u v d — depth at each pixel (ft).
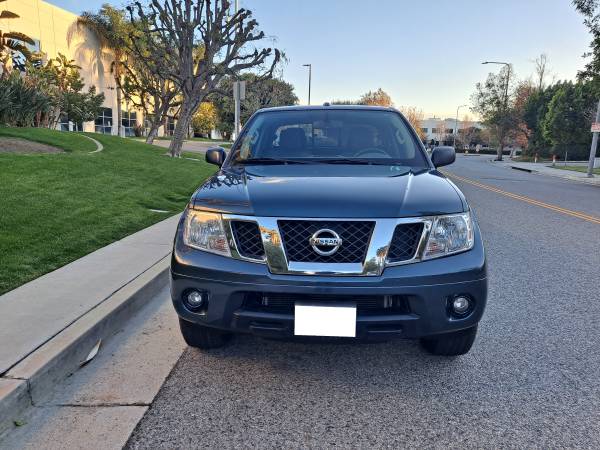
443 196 9.17
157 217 22.94
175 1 56.39
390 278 8.13
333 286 8.07
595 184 65.62
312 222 8.27
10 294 11.96
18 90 51.11
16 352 8.87
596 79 63.57
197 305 8.92
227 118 189.16
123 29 115.65
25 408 7.99
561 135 137.90
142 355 10.26
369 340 8.36
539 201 40.01
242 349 10.66
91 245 17.10
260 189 9.21
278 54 60.64
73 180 27.48
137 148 53.62
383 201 8.60
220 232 8.71
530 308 13.69
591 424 7.99
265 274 8.25
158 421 7.89
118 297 11.98
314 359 10.25
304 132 12.82
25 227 17.79
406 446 7.36
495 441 7.51
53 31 106.01
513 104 166.30
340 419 8.05
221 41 57.47
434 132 362.74
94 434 7.48
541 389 9.12
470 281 8.50
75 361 9.48
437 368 9.91
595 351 10.85
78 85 93.40
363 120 13.26
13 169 27.09
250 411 8.25
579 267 18.34
